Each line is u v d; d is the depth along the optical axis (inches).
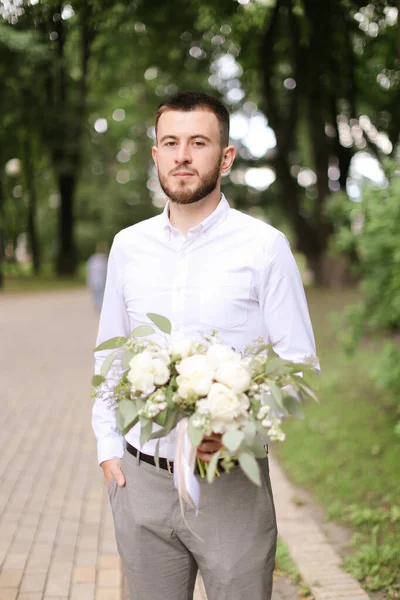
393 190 206.7
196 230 75.5
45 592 122.2
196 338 74.8
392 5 198.1
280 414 68.4
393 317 226.5
